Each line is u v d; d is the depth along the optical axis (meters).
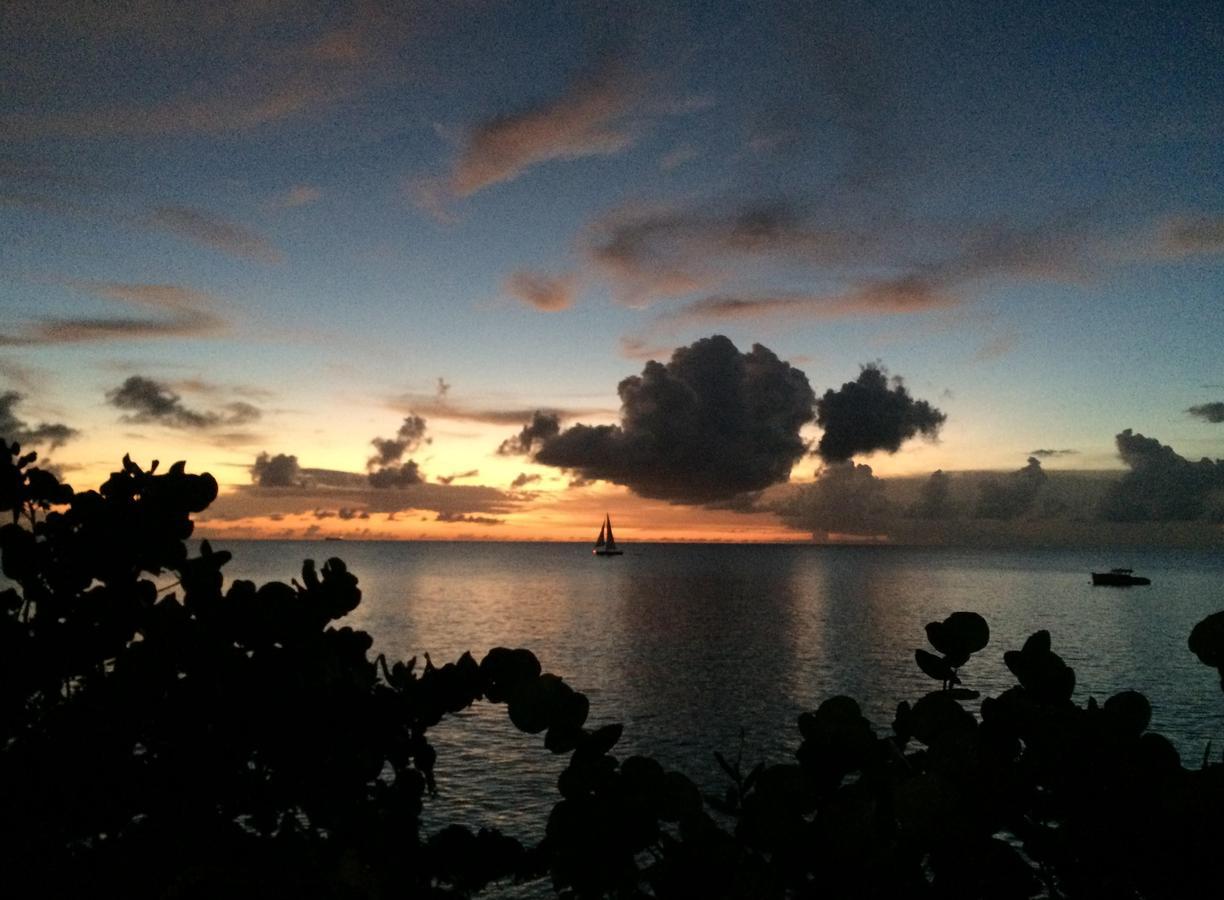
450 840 1.98
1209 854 1.39
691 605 140.25
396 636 96.50
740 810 1.70
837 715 1.81
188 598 2.22
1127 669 66.31
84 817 2.05
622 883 1.60
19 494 2.46
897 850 1.52
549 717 1.68
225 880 1.67
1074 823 1.52
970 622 2.02
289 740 2.14
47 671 2.16
